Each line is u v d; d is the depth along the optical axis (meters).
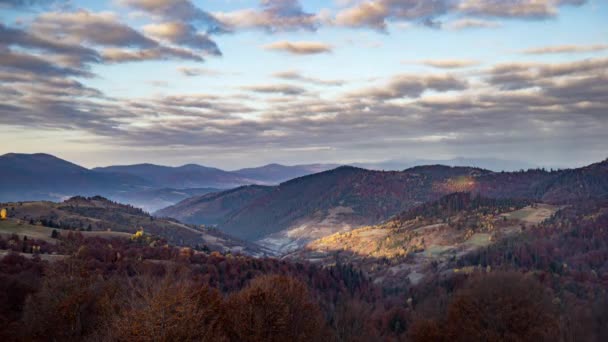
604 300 95.19
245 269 146.62
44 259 124.75
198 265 144.88
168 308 47.03
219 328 53.94
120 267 118.75
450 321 86.62
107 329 50.81
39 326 57.50
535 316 80.75
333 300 130.75
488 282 87.94
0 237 158.50
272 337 59.25
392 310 123.25
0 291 73.62
